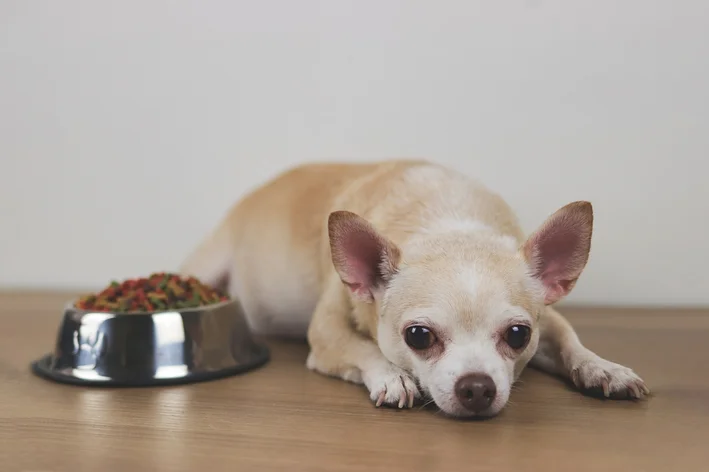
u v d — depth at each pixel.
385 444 0.49
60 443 0.49
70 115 0.90
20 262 0.94
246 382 0.60
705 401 0.55
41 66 0.90
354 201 0.67
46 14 0.89
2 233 0.94
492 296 0.53
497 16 0.81
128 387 0.59
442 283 0.54
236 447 0.48
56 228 0.93
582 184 0.81
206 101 0.88
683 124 0.79
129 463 0.46
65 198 0.92
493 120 0.82
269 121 0.87
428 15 0.82
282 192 0.75
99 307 0.62
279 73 0.86
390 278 0.56
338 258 0.57
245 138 0.88
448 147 0.83
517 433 0.50
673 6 0.78
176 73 0.88
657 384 0.58
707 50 0.78
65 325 0.62
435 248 0.57
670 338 0.70
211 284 0.77
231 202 0.89
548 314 0.62
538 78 0.80
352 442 0.49
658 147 0.79
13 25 0.90
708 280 0.81
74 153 0.91
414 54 0.83
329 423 0.52
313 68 0.85
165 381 0.59
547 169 0.81
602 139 0.80
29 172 0.92
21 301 0.89
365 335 0.61
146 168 0.90
